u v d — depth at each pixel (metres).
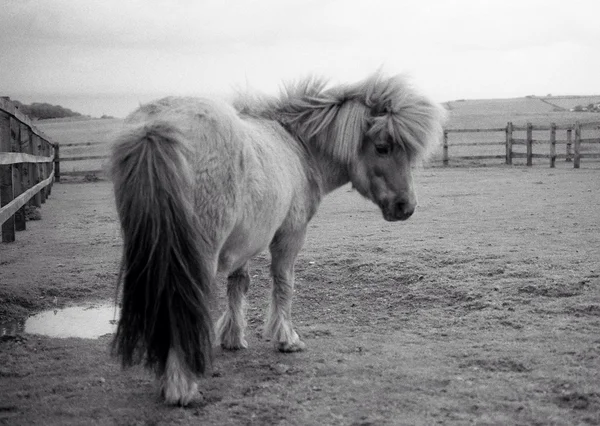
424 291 6.50
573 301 5.82
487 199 14.66
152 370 4.10
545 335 4.96
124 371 4.38
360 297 6.57
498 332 5.14
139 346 3.59
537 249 8.21
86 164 34.03
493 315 5.58
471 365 4.36
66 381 4.19
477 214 12.13
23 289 6.75
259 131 4.38
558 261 7.36
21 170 11.46
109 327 5.68
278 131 4.63
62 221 13.07
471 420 3.44
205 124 3.67
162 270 3.34
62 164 34.38
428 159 4.84
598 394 3.75
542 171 22.80
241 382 4.12
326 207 14.46
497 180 19.67
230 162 3.70
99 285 7.13
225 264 4.02
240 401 3.78
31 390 4.04
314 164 4.80
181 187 3.41
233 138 3.75
